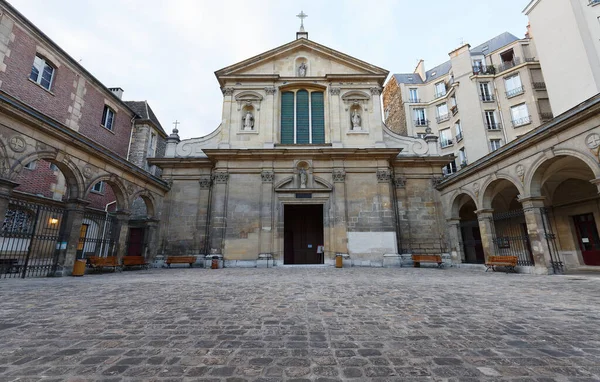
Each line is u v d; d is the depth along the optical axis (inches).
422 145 799.7
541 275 422.9
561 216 633.6
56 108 629.9
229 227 686.5
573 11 687.7
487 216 557.6
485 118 982.4
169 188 741.3
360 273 482.9
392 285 320.8
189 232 722.8
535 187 452.4
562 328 151.1
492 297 242.4
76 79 685.3
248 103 788.0
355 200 711.1
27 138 382.3
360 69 820.0
